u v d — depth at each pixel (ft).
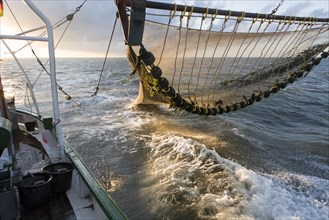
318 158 29.40
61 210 11.40
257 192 20.90
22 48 16.43
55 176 12.28
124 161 28.50
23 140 20.94
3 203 10.24
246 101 12.85
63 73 185.06
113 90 86.48
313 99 72.54
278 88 13.34
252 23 10.14
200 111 11.26
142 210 19.62
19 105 66.23
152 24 9.34
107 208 8.88
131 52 9.23
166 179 23.65
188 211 18.92
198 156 28.27
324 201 20.22
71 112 54.29
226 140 34.55
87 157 30.22
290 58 13.66
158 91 10.22
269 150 31.73
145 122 43.65
